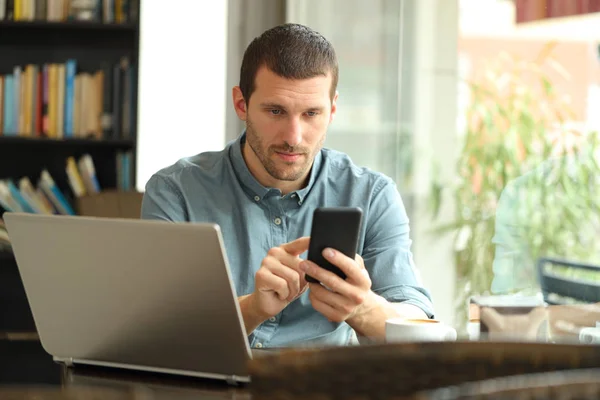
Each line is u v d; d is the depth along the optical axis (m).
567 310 1.84
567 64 3.69
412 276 2.20
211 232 1.30
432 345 0.82
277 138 2.04
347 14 4.31
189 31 4.66
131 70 4.35
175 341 1.43
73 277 1.45
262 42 2.04
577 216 3.63
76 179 4.33
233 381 1.41
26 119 4.31
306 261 1.65
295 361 0.81
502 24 3.93
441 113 4.11
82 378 1.45
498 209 3.88
